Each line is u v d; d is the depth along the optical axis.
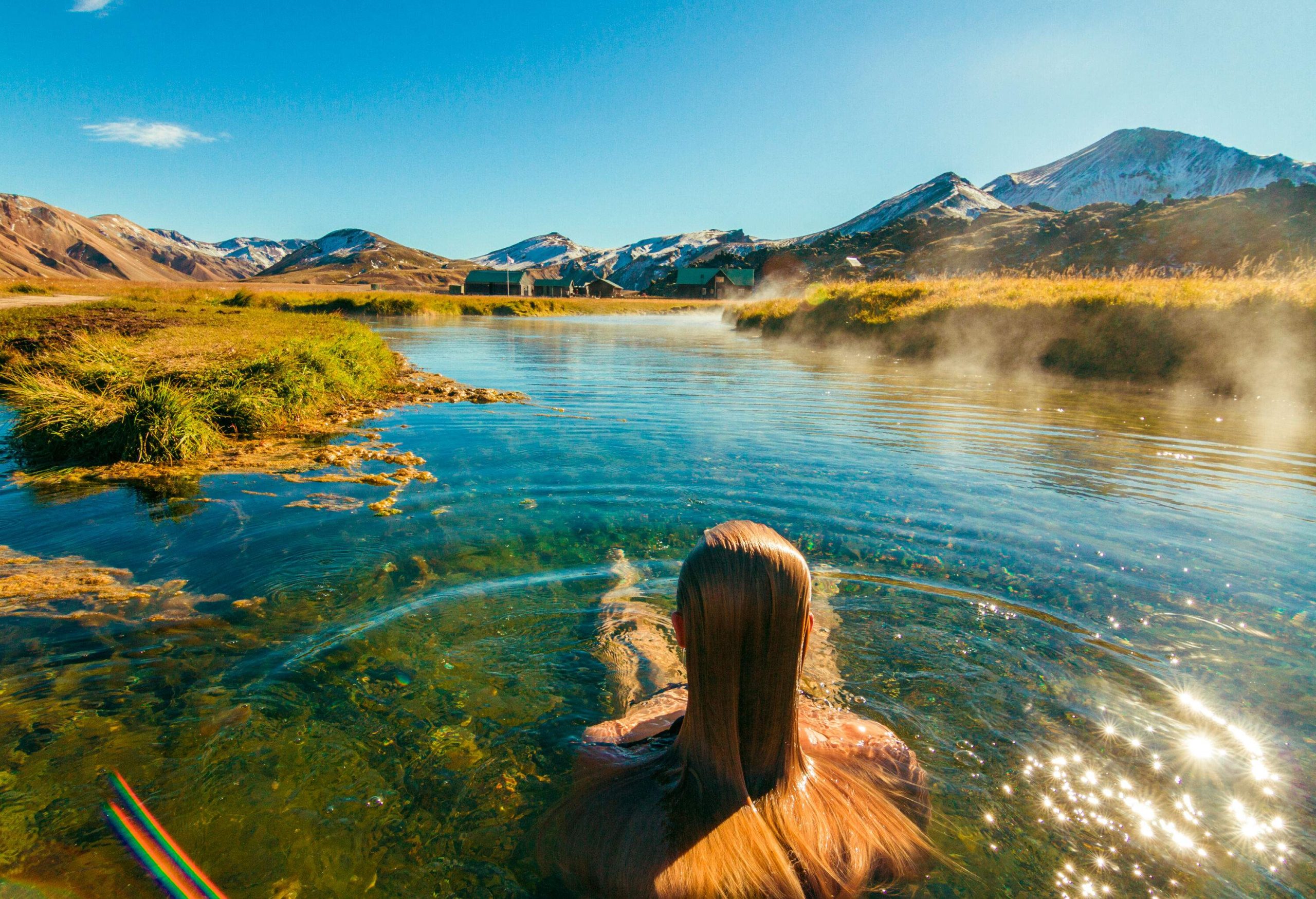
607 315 59.47
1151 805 1.95
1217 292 14.52
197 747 2.23
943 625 3.15
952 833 1.80
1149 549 4.17
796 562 1.28
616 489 5.46
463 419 9.01
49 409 7.23
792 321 25.64
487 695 2.52
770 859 1.27
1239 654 2.88
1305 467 6.35
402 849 1.75
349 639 2.99
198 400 7.96
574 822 1.51
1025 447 7.14
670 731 1.69
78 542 4.36
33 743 2.26
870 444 7.24
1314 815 1.91
